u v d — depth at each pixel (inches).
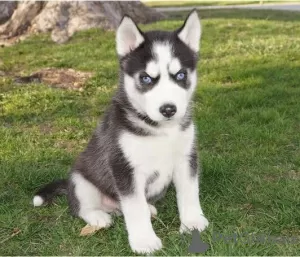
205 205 32.7
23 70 74.9
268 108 51.6
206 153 41.0
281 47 81.3
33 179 37.4
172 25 107.7
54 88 63.5
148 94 27.4
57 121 51.4
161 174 29.7
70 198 32.2
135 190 28.7
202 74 67.5
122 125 28.8
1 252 28.7
